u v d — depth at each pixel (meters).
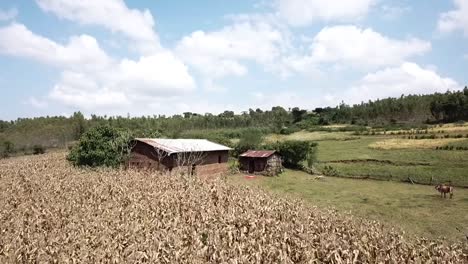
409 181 42.72
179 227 17.03
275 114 148.50
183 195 23.19
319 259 14.57
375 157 57.16
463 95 111.88
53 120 122.12
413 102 133.62
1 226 17.56
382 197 33.34
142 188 26.38
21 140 96.44
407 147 62.94
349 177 46.81
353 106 155.75
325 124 119.81
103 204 21.94
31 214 19.73
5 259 13.94
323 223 18.39
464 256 14.59
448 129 79.94
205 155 43.69
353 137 81.88
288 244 15.09
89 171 37.06
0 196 24.45
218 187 26.03
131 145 42.28
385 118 126.38
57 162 47.94
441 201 31.48
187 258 13.56
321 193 35.28
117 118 119.50
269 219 17.89
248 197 23.22
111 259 13.34
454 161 50.03
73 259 13.21
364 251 14.25
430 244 15.06
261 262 13.58
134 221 17.61
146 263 13.09
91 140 42.59
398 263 13.95
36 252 14.02
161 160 38.81
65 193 24.80
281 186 39.28
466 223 24.20
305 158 54.62
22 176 31.86
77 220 18.31
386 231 18.33
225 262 12.75
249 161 50.97
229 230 15.88
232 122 130.12
